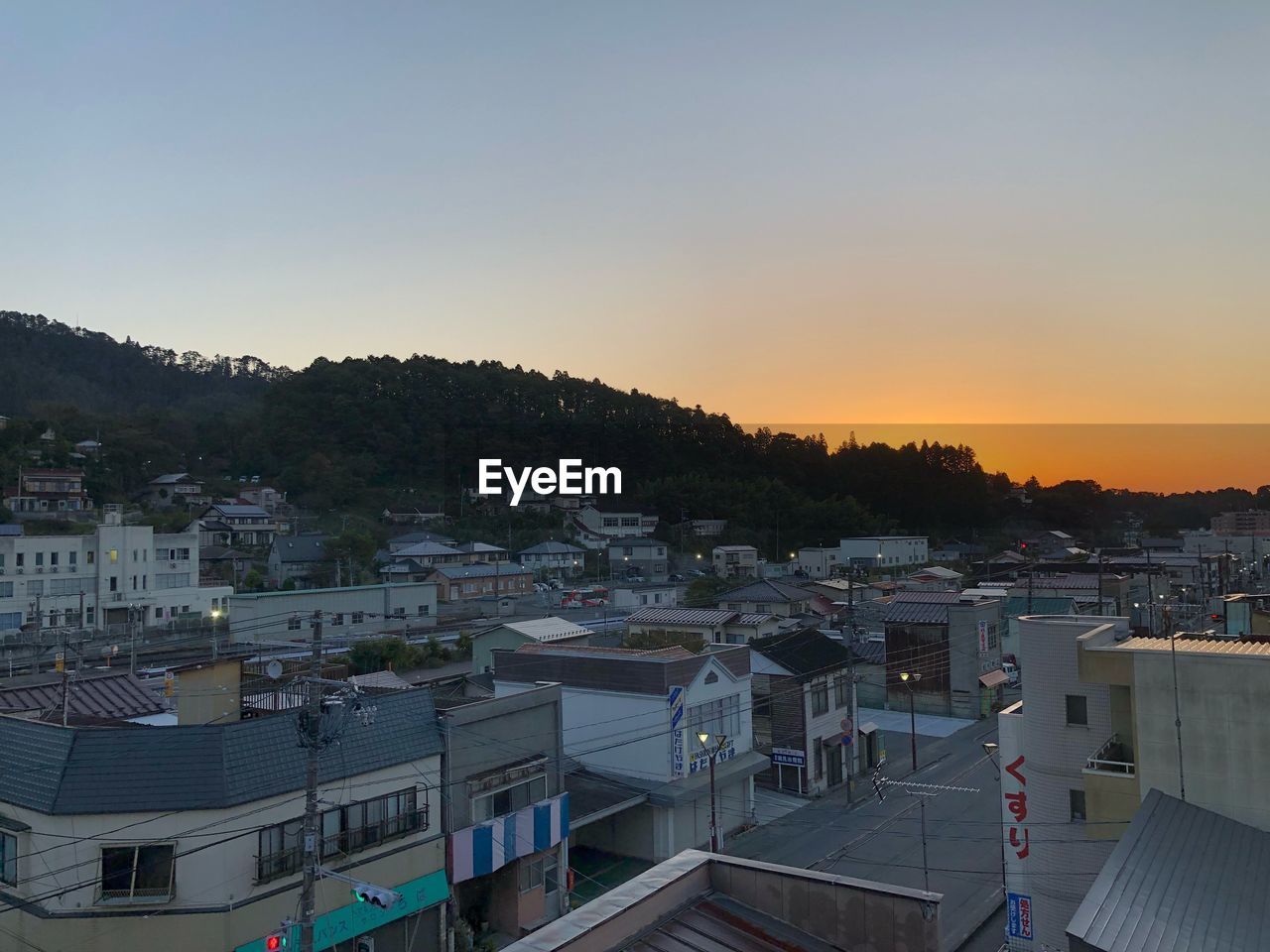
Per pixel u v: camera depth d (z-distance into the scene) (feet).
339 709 45.85
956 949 72.49
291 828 60.80
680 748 94.73
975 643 158.92
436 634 192.75
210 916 55.42
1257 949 42.11
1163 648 64.08
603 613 231.30
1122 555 321.93
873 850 95.20
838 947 33.68
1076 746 67.21
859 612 172.24
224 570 276.21
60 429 356.18
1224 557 173.47
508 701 78.84
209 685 74.18
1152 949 39.73
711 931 33.68
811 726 115.55
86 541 208.64
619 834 94.58
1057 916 66.49
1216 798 59.16
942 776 123.13
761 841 98.32
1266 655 58.65
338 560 261.85
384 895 45.06
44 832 55.36
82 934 54.13
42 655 167.94
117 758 57.26
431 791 70.54
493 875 78.28
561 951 29.48
